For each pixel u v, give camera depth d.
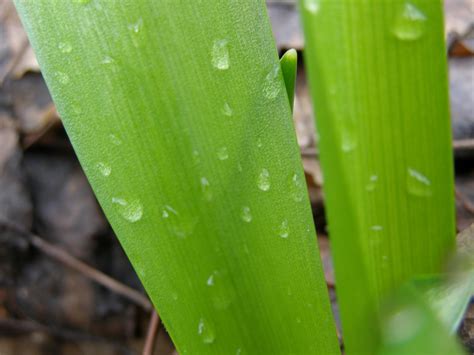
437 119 0.05
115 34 0.06
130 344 0.19
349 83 0.05
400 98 0.05
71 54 0.06
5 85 0.19
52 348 0.19
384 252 0.06
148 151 0.06
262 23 0.06
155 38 0.06
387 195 0.06
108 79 0.06
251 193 0.06
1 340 0.19
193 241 0.06
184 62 0.06
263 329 0.06
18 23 0.20
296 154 0.06
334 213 0.06
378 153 0.06
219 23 0.06
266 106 0.06
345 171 0.05
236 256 0.06
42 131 0.19
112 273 0.19
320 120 0.05
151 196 0.06
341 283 0.06
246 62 0.06
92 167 0.06
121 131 0.06
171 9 0.06
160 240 0.06
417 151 0.06
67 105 0.06
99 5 0.06
